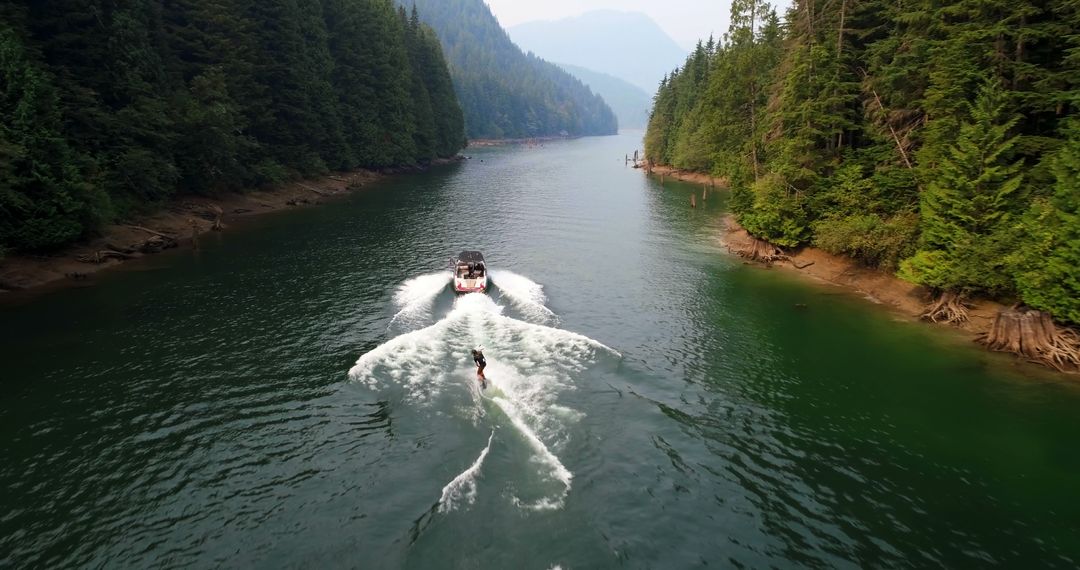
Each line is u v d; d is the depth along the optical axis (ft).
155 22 201.36
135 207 175.11
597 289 136.87
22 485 63.00
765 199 164.66
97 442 71.00
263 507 60.18
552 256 168.14
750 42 209.67
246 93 234.79
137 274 140.05
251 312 115.34
